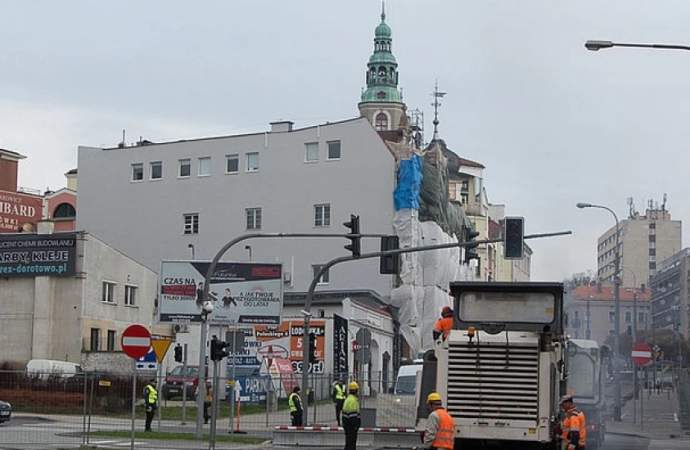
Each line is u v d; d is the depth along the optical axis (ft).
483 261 480.64
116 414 171.53
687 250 568.41
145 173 351.67
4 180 395.55
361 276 320.09
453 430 75.92
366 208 321.11
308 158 330.95
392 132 404.77
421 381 88.17
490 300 88.89
